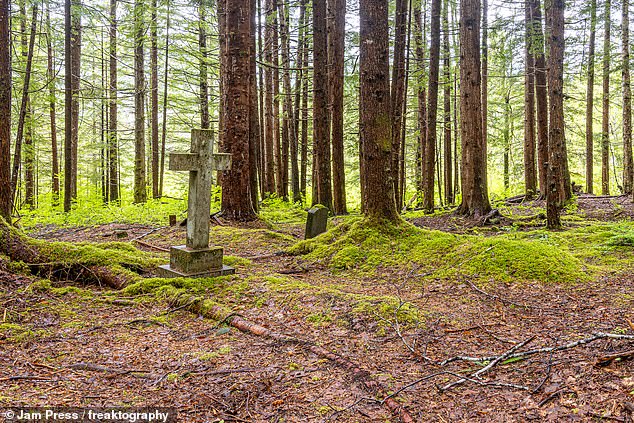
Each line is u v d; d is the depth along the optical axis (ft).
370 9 25.82
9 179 25.35
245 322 16.25
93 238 34.63
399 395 10.69
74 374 12.15
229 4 39.22
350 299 17.56
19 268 20.16
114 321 16.71
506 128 85.10
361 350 13.74
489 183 111.65
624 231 29.53
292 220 49.93
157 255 26.94
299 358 13.30
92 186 70.49
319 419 9.84
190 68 74.43
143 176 69.77
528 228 38.91
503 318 16.39
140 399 10.80
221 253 22.39
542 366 11.60
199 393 11.14
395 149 53.06
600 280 20.47
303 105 78.02
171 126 94.12
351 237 26.81
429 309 17.44
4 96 25.14
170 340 15.15
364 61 26.71
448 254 23.82
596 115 101.55
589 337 12.94
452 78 80.59
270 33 70.44
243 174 41.11
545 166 54.85
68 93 48.24
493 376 11.44
